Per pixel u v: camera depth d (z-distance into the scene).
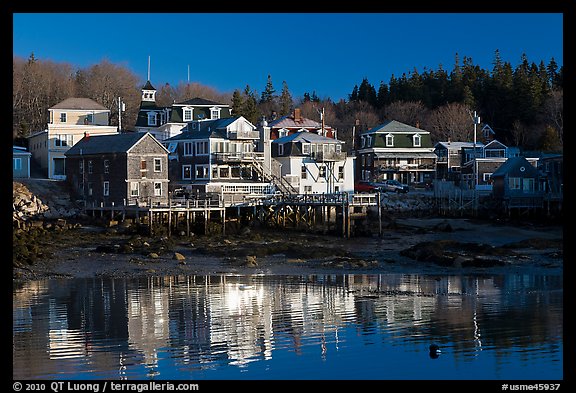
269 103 167.00
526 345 26.83
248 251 54.44
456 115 133.25
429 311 33.06
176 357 25.61
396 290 39.34
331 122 146.88
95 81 138.62
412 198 92.38
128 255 53.06
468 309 33.44
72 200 77.81
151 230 62.94
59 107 92.38
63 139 90.38
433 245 56.28
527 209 85.38
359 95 167.88
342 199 68.00
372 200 68.94
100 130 92.56
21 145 99.50
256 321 31.12
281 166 89.06
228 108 105.94
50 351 26.34
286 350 26.41
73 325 30.39
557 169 88.38
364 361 24.98
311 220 74.19
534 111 132.38
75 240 59.69
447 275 45.72
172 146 87.25
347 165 93.00
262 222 71.69
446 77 159.62
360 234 68.12
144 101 109.56
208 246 57.66
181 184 84.69
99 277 44.50
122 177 74.69
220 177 83.12
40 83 124.31
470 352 25.92
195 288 40.22
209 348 26.77
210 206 68.38
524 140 127.38
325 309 33.72
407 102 146.75
